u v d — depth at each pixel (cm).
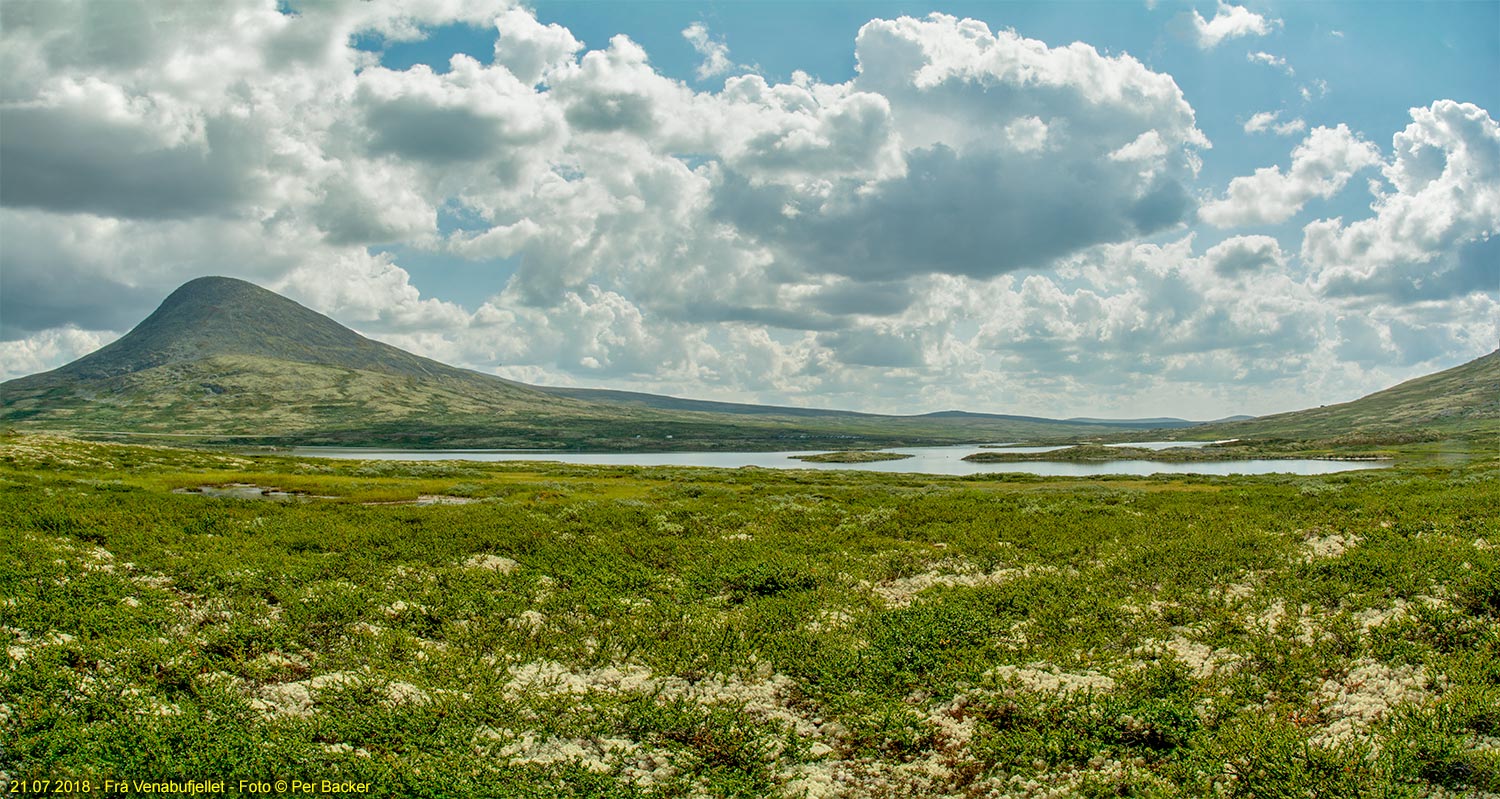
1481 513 3562
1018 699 1590
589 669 1828
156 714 1366
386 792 1185
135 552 2781
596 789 1242
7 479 5059
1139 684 1630
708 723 1495
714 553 3159
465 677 1716
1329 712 1495
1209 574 2634
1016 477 9800
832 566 2917
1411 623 1889
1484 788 1184
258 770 1207
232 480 6638
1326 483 6681
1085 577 2688
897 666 1827
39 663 1502
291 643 1870
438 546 3241
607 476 8906
